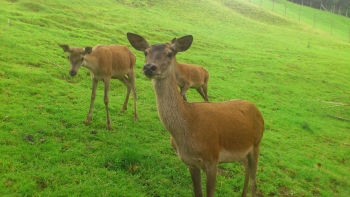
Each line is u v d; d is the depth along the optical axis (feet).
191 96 50.67
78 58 28.55
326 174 33.27
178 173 25.07
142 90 46.57
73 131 28.22
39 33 59.62
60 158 23.67
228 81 64.69
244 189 21.62
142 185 22.80
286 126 46.83
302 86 74.08
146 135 30.99
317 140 44.86
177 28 113.80
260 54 99.60
